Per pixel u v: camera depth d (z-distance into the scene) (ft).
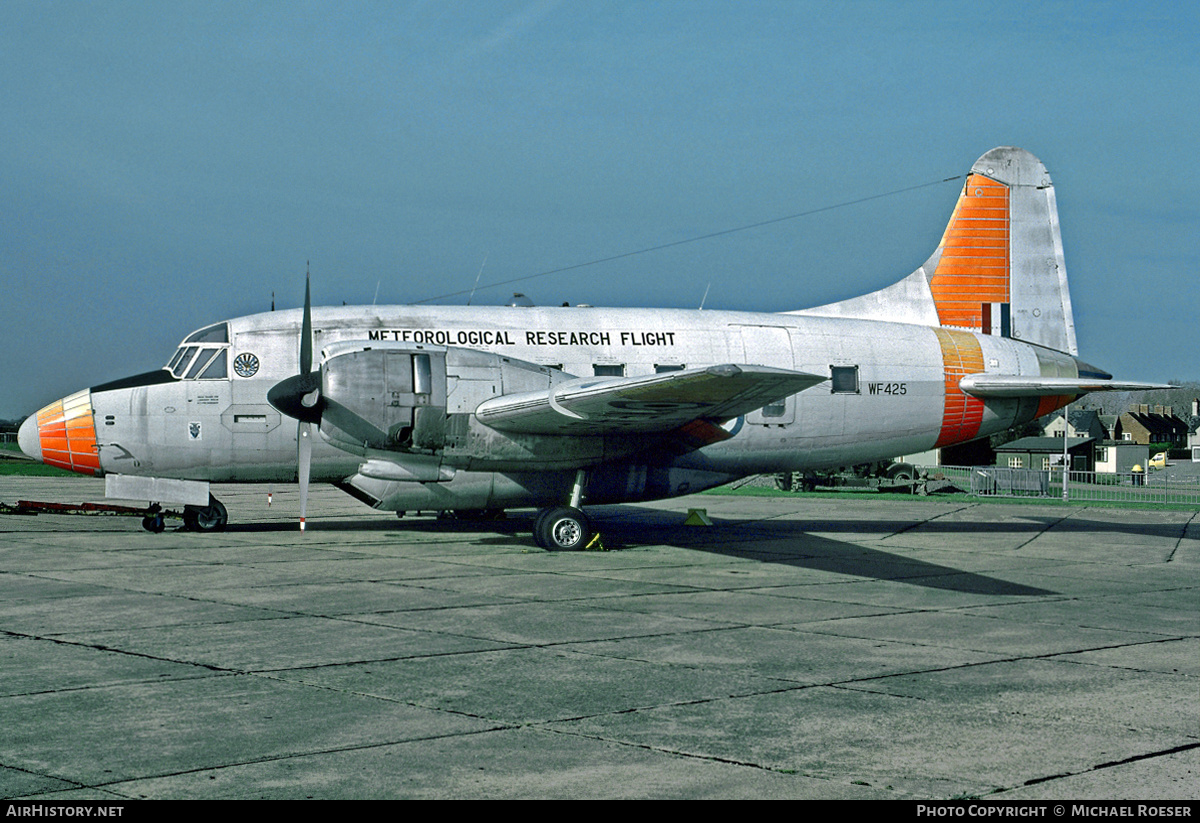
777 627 31.55
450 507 51.72
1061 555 52.85
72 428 53.16
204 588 37.70
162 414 53.42
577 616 33.01
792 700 22.85
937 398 61.52
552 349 56.03
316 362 53.93
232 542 53.36
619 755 18.85
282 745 19.15
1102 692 23.86
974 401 62.44
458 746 19.26
